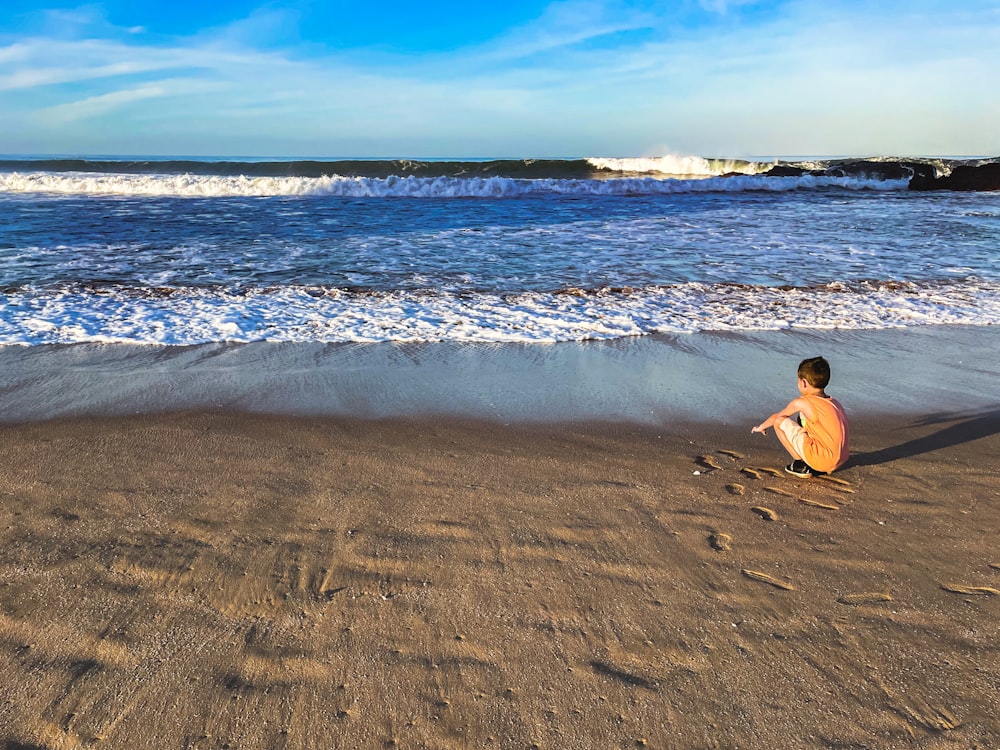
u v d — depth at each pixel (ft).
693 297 25.72
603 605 8.07
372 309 23.34
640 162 111.04
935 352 19.39
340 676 6.88
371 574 8.64
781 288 27.32
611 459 12.37
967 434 13.57
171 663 7.00
